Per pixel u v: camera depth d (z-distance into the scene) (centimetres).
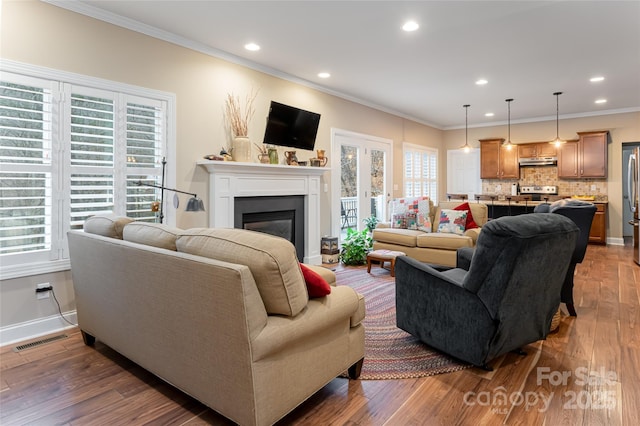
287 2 306
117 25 330
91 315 254
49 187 292
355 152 632
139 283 203
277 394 162
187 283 172
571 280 321
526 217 215
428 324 249
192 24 347
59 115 297
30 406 194
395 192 731
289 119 479
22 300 284
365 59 440
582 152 739
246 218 445
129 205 341
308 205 518
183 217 383
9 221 277
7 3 270
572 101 648
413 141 791
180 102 379
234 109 429
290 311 165
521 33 368
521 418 182
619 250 655
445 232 509
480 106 688
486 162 847
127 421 181
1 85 270
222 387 164
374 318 323
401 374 225
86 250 247
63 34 298
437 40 385
